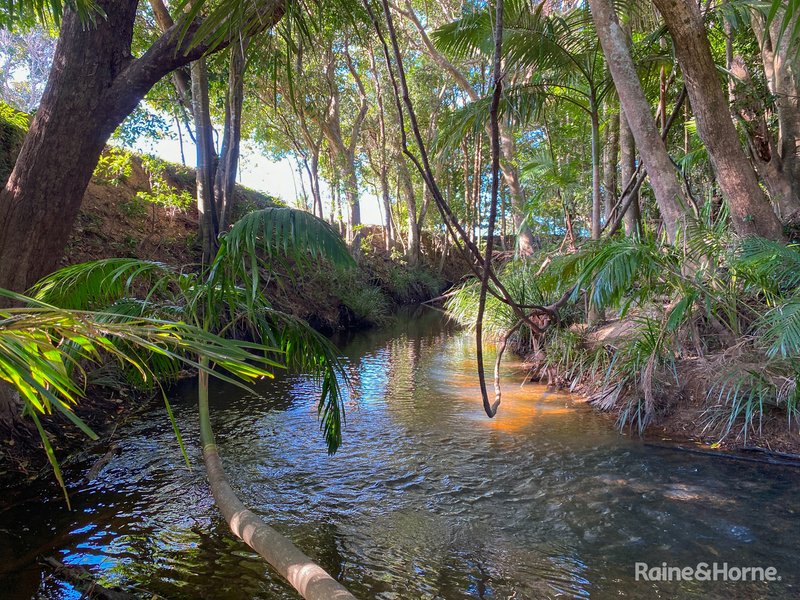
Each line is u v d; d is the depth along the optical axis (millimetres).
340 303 13508
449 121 7137
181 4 1898
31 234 3680
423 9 17891
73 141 3723
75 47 3688
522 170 9852
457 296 12742
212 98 11664
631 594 2350
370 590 2396
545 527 2984
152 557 2646
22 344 1021
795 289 4355
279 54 2684
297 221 2660
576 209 13188
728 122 5074
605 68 7152
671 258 4652
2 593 2312
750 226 5066
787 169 7227
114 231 8953
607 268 4277
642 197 9633
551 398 6000
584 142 11883
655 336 4965
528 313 7777
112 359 5723
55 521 2994
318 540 2850
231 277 2959
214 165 10305
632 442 4383
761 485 3475
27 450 3744
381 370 7973
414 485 3592
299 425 4977
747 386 4344
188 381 6820
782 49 7223
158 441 4418
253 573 2520
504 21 6379
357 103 21359
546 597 2340
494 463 3984
